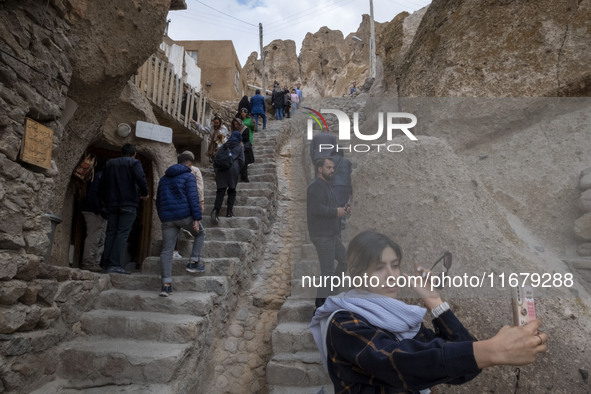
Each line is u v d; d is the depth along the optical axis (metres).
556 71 2.21
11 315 2.14
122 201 3.53
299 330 2.72
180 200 3.21
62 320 2.64
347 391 1.01
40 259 2.34
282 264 4.43
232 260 3.51
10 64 2.11
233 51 14.24
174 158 4.91
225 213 4.71
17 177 2.15
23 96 2.22
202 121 7.43
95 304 3.06
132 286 3.32
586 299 1.72
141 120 4.55
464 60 2.54
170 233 3.20
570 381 1.56
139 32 3.29
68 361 2.50
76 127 3.45
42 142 2.35
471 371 0.85
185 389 2.48
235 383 2.87
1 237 2.06
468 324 1.46
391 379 0.90
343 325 0.99
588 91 2.14
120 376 2.41
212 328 3.05
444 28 2.87
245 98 8.86
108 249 3.50
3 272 2.05
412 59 3.30
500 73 2.36
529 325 0.90
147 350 2.51
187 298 2.97
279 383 2.49
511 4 2.50
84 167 4.27
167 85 5.92
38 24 2.35
